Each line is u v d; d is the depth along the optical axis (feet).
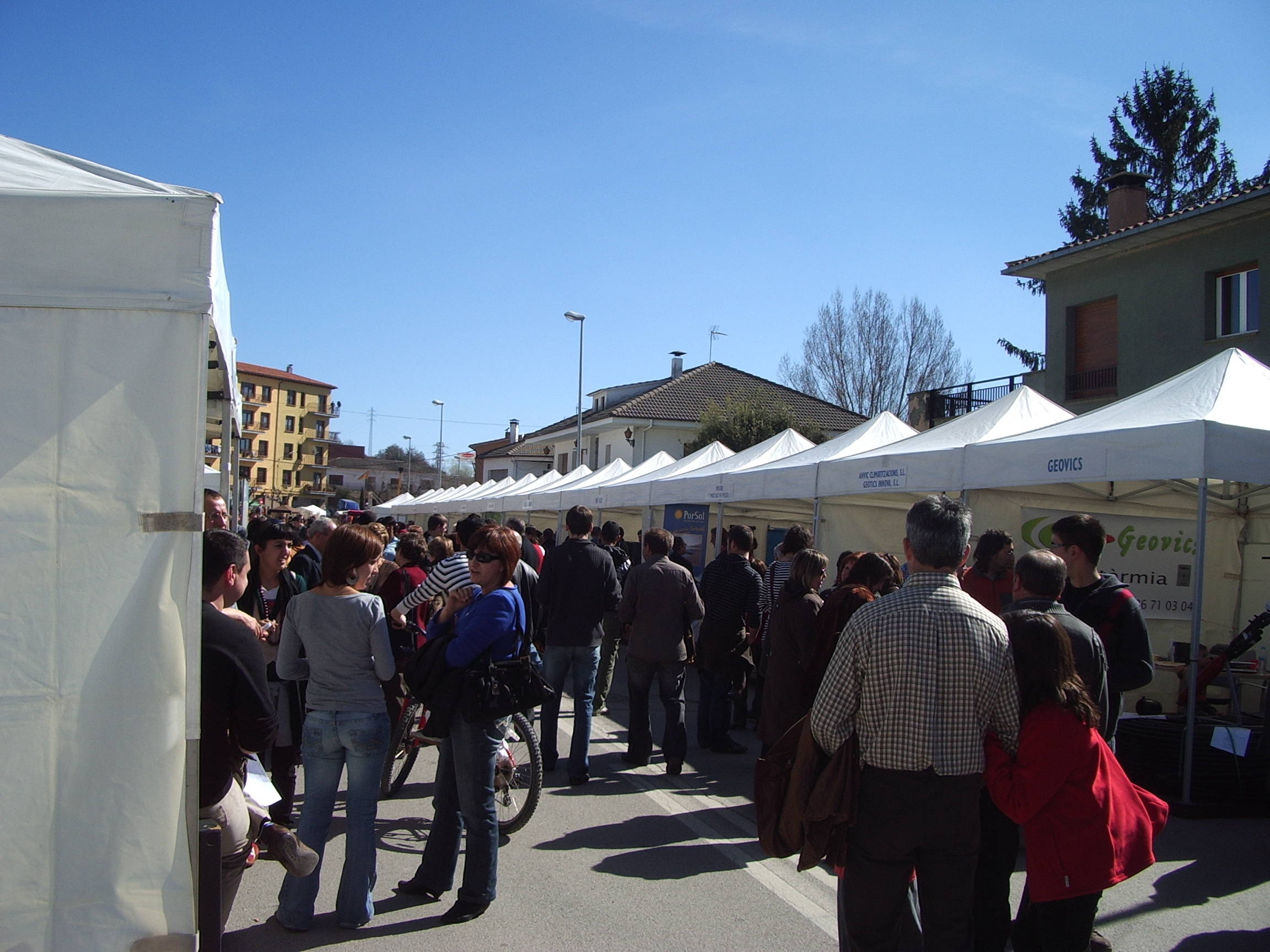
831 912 13.91
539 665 21.89
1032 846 9.84
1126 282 56.08
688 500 42.50
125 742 8.07
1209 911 14.16
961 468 25.49
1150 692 27.50
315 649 12.71
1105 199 103.24
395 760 19.16
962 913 9.23
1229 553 29.76
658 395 120.57
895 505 38.75
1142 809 10.20
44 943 7.85
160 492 8.21
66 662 7.98
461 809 13.33
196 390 8.32
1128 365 55.47
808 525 49.88
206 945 8.51
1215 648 26.84
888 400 132.26
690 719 29.89
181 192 8.98
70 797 7.95
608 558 21.90
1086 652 11.90
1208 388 21.42
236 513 22.49
